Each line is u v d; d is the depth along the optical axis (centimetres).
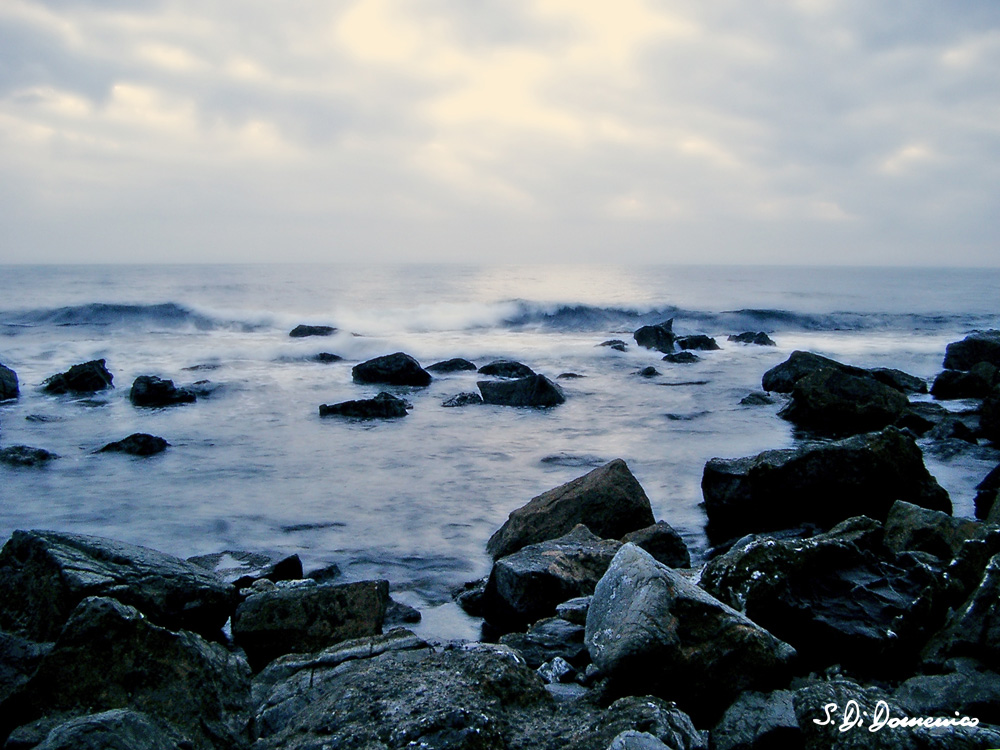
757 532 993
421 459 1346
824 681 469
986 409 1479
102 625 466
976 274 12088
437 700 412
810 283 7831
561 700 462
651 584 483
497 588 714
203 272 9681
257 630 637
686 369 2480
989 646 488
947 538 749
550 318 3984
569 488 953
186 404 1842
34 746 415
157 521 1003
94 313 3612
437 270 12150
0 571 635
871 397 1620
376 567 862
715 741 422
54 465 1275
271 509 1059
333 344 2811
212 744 439
